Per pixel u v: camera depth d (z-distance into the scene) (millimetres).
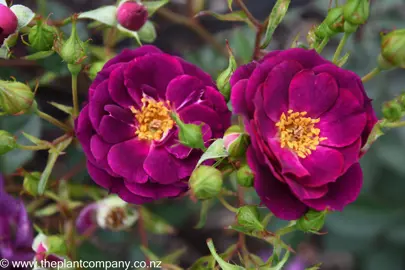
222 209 687
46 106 609
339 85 462
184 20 609
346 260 708
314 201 448
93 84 470
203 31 616
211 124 462
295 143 463
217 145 448
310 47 489
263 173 443
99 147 465
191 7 645
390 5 622
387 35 469
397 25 618
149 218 576
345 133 462
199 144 446
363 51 614
